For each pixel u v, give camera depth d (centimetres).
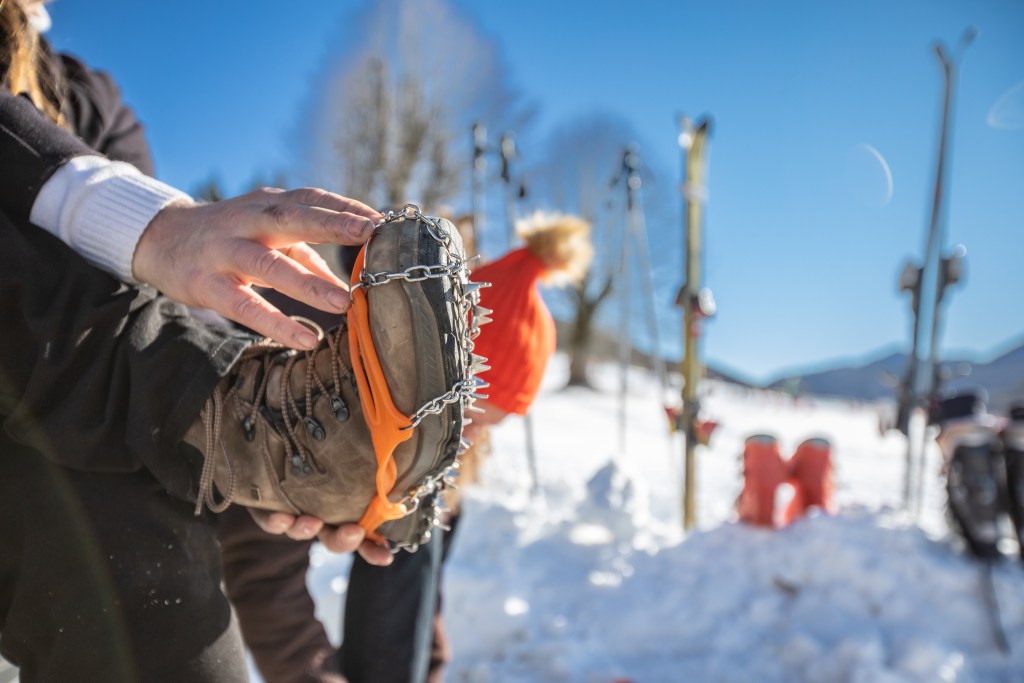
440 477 106
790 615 286
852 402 3089
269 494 107
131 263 98
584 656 262
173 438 98
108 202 98
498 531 326
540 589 295
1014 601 276
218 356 100
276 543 140
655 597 291
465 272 91
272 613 141
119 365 97
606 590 295
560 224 179
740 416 1964
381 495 102
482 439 189
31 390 92
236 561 140
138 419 95
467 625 270
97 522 95
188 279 94
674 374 2780
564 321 2283
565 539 329
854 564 287
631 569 310
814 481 333
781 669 262
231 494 104
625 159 434
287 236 92
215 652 101
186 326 103
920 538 302
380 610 160
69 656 93
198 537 104
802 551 297
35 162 98
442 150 2273
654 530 352
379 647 159
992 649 271
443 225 90
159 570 97
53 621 94
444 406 92
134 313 100
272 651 142
